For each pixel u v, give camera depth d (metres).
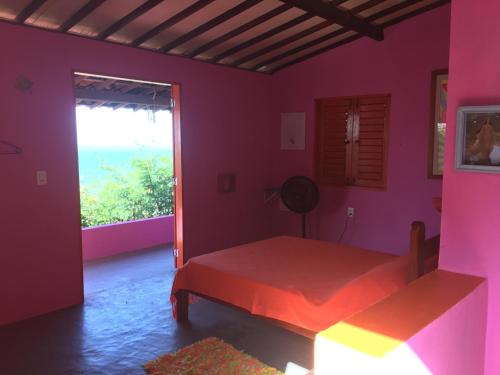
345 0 3.75
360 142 4.86
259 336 3.16
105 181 7.45
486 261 1.77
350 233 4.98
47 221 3.56
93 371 2.67
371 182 4.81
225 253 3.57
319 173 5.24
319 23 4.18
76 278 3.77
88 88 5.51
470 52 1.75
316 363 1.26
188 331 3.23
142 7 3.36
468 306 1.62
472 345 1.69
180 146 4.58
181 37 4.06
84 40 3.70
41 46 3.43
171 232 6.17
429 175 4.32
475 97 1.75
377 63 4.58
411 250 2.48
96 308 3.68
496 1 1.67
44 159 3.51
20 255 3.42
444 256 1.89
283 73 5.40
